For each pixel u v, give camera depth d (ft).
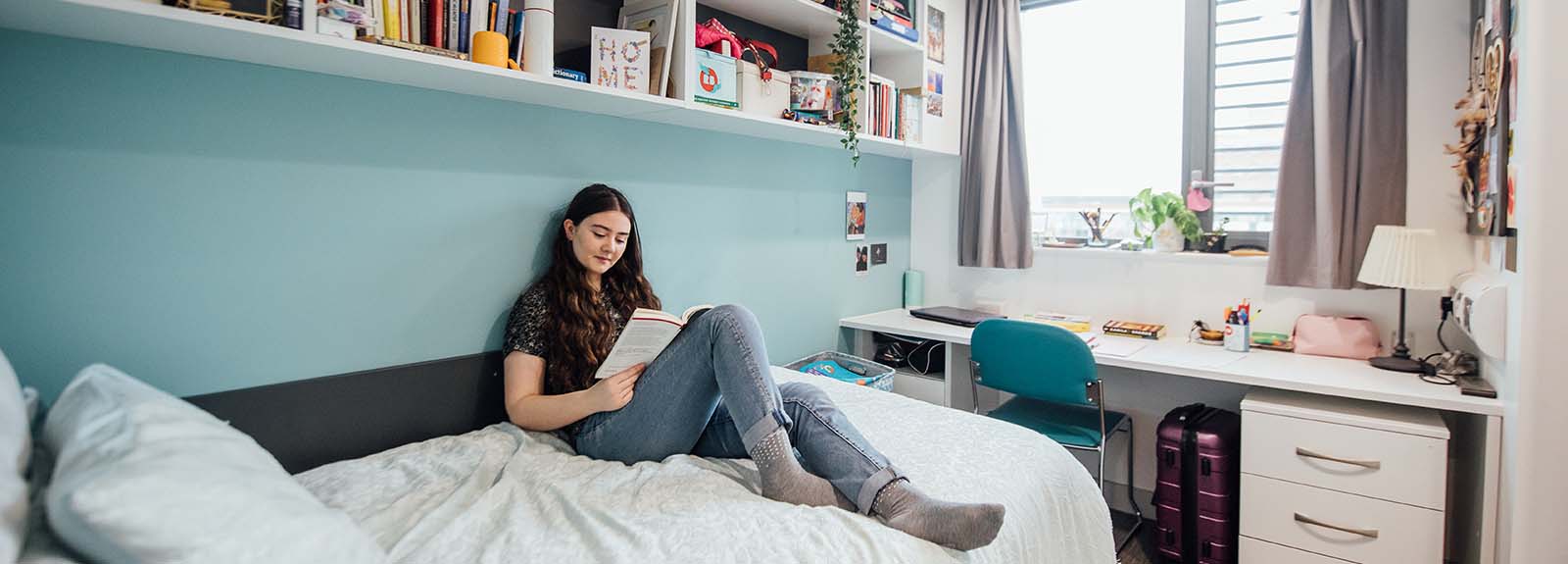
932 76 9.77
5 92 3.76
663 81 6.19
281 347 4.79
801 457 4.97
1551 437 5.16
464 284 5.74
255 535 2.46
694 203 7.61
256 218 4.62
